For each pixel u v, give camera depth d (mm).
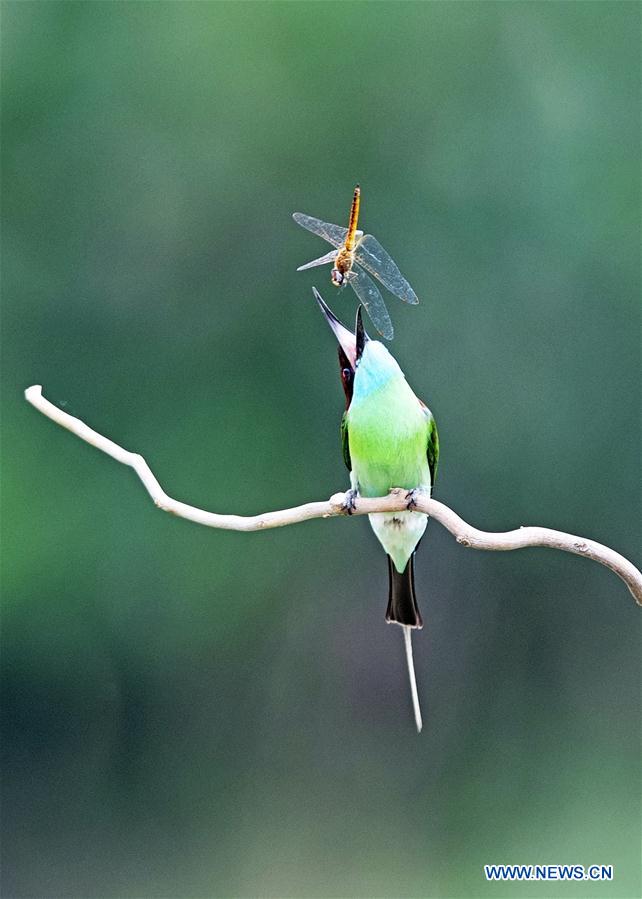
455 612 14867
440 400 13797
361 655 14867
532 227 13711
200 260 14180
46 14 13977
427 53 13945
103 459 14211
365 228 13852
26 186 14070
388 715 14859
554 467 13891
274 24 14000
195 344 14211
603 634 14578
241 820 14477
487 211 13734
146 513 14320
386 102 13922
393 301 13734
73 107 14070
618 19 13852
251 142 14047
